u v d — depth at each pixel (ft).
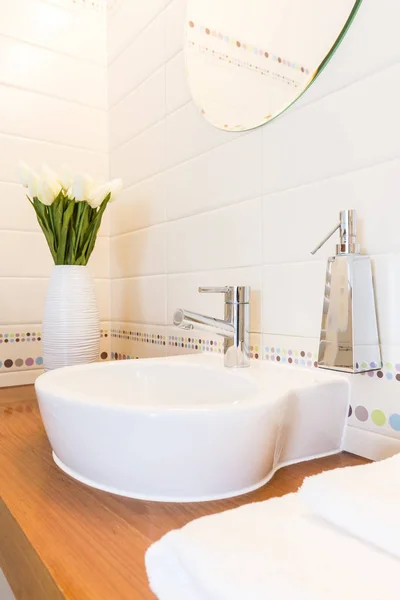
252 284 2.76
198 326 2.60
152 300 3.77
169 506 1.64
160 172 3.66
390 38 2.00
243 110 2.81
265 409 1.68
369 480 1.29
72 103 4.22
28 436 2.50
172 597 1.05
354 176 2.15
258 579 0.94
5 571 1.66
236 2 2.89
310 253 2.38
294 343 2.48
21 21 3.95
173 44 3.51
